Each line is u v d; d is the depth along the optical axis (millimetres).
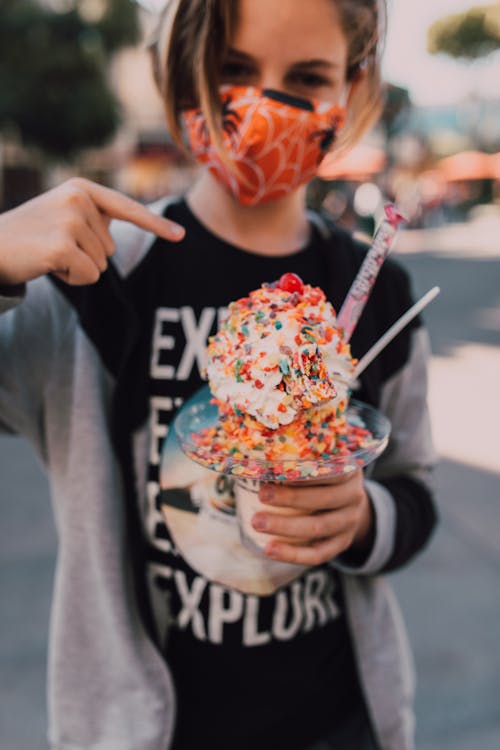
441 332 8352
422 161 28125
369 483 1241
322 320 1031
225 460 946
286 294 1044
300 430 999
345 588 1225
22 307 1156
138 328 1113
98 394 1153
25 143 15375
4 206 18766
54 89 14398
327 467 940
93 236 972
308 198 13312
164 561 1169
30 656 2611
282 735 1178
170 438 1156
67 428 1189
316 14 1106
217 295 1217
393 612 1322
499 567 3260
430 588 3113
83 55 14367
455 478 4160
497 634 2814
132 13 14875
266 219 1267
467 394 5867
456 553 3373
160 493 1154
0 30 13844
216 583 1135
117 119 15516
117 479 1163
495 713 2422
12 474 4230
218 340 1062
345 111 1322
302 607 1180
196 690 1155
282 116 1142
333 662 1233
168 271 1224
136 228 1235
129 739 1103
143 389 1165
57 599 1178
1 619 2803
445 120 43688
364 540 1173
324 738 1226
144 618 1117
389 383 1328
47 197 963
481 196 35344
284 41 1113
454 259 15641
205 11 1105
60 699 1150
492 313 9461
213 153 1195
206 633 1145
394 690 1244
